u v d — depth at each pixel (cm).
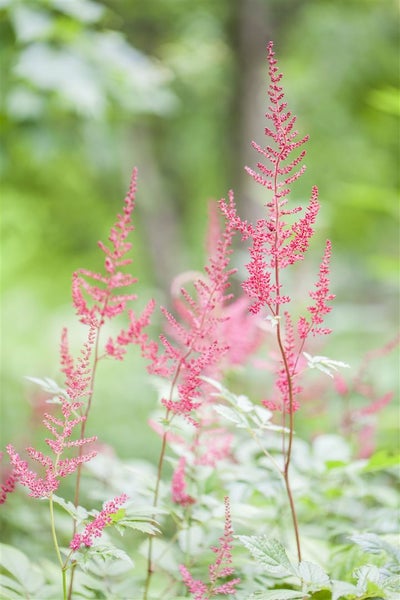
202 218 1356
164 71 667
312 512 316
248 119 1030
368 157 1287
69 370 229
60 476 205
